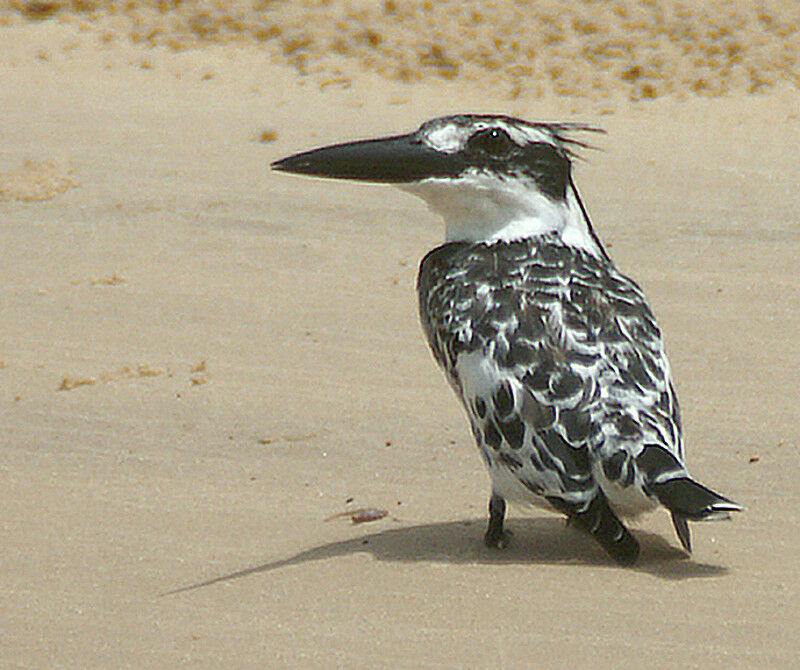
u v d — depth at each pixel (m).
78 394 12.57
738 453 10.55
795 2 22.98
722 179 17.39
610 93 21.27
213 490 10.54
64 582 8.97
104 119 20.86
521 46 22.70
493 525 8.90
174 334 13.89
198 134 20.09
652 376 8.49
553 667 7.16
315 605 8.18
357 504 10.12
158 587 8.76
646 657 7.21
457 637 7.57
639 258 15.03
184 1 25.27
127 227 16.94
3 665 7.75
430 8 24.02
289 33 23.94
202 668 7.46
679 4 23.16
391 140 9.52
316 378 12.66
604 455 8.11
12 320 14.47
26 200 17.95
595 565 8.56
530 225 9.41
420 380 12.52
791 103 20.44
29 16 25.69
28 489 10.73
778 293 13.93
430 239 16.16
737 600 7.90
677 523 8.37
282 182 18.03
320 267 15.44
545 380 8.38
